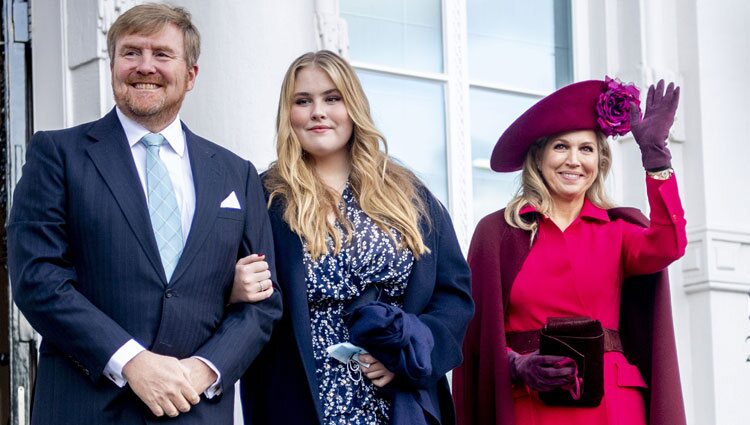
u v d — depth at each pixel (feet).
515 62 19.77
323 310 12.14
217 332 11.14
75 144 11.32
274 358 12.08
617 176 20.02
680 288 19.79
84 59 15.61
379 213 12.41
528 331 13.79
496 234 14.06
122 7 15.56
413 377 11.74
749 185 20.04
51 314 10.60
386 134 18.35
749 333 19.81
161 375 10.53
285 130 12.70
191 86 11.91
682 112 20.02
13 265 10.93
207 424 10.82
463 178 18.88
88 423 10.63
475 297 13.99
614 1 20.29
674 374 13.76
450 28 19.01
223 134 15.48
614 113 13.92
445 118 18.89
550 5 20.22
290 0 16.19
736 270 19.76
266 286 11.37
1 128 16.31
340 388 11.87
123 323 10.84
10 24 16.30
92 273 10.93
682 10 20.18
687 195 19.90
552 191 14.20
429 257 12.48
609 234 13.99
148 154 11.46
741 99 20.16
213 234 11.27
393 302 12.35
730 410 19.51
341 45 17.21
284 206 12.41
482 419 13.71
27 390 15.74
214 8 15.67
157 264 10.99
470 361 13.98
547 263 13.83
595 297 13.75
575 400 13.28
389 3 18.58
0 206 16.29
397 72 18.52
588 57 20.36
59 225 10.97
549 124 13.99
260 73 15.71
